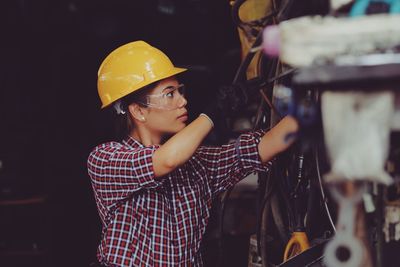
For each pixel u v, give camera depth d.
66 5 5.63
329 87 1.15
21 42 5.62
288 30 1.13
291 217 2.15
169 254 2.27
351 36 1.10
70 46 5.75
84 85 5.78
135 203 2.27
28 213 5.00
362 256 1.30
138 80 2.31
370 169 1.15
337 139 1.17
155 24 5.73
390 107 1.13
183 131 2.08
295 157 2.18
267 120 2.32
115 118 2.46
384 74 1.07
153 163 2.09
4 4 5.48
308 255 1.90
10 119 5.55
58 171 5.52
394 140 1.38
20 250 5.00
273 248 2.46
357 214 1.32
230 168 2.32
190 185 2.32
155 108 2.30
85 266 5.25
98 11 5.70
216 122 2.09
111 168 2.18
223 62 5.31
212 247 3.88
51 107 5.66
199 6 5.60
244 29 2.12
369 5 1.16
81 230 5.35
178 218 2.29
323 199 1.94
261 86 2.07
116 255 2.24
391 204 1.55
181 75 5.02
